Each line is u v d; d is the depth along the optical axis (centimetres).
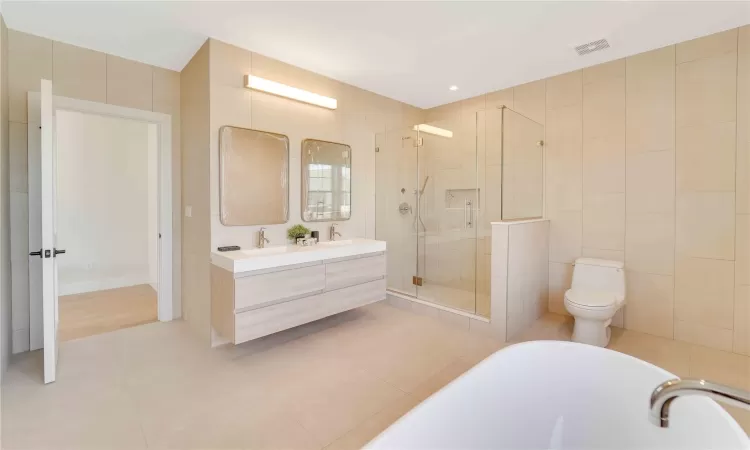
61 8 219
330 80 344
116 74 287
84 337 283
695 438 115
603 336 263
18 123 249
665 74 273
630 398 143
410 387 210
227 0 210
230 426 173
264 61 291
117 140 448
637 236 291
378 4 215
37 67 254
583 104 317
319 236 343
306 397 199
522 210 327
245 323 237
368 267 325
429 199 366
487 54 288
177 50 280
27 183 256
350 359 247
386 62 305
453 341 280
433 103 433
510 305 283
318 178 338
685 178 267
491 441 142
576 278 304
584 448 150
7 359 230
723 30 247
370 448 106
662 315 281
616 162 300
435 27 244
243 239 285
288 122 312
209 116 262
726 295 253
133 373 224
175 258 325
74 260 420
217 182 269
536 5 216
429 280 368
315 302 280
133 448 156
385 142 392
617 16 228
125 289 442
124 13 225
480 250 325
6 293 234
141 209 468
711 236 258
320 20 236
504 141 309
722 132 250
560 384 160
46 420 174
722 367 231
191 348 263
